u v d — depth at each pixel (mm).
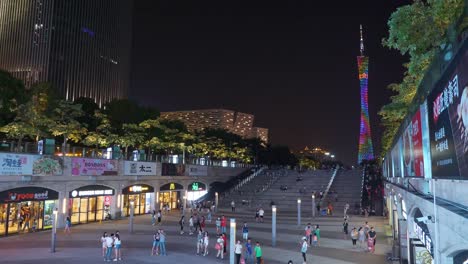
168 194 62531
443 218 9188
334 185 69438
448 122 8117
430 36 11508
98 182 46188
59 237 36031
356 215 52625
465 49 6723
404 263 20094
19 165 34875
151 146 64875
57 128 41594
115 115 63594
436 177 9422
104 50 135375
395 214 25875
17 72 114875
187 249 31672
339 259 28344
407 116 15617
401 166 19125
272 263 27344
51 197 39594
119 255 27438
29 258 27344
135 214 53938
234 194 68812
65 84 118812
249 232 40281
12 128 37312
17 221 37031
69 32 120625
